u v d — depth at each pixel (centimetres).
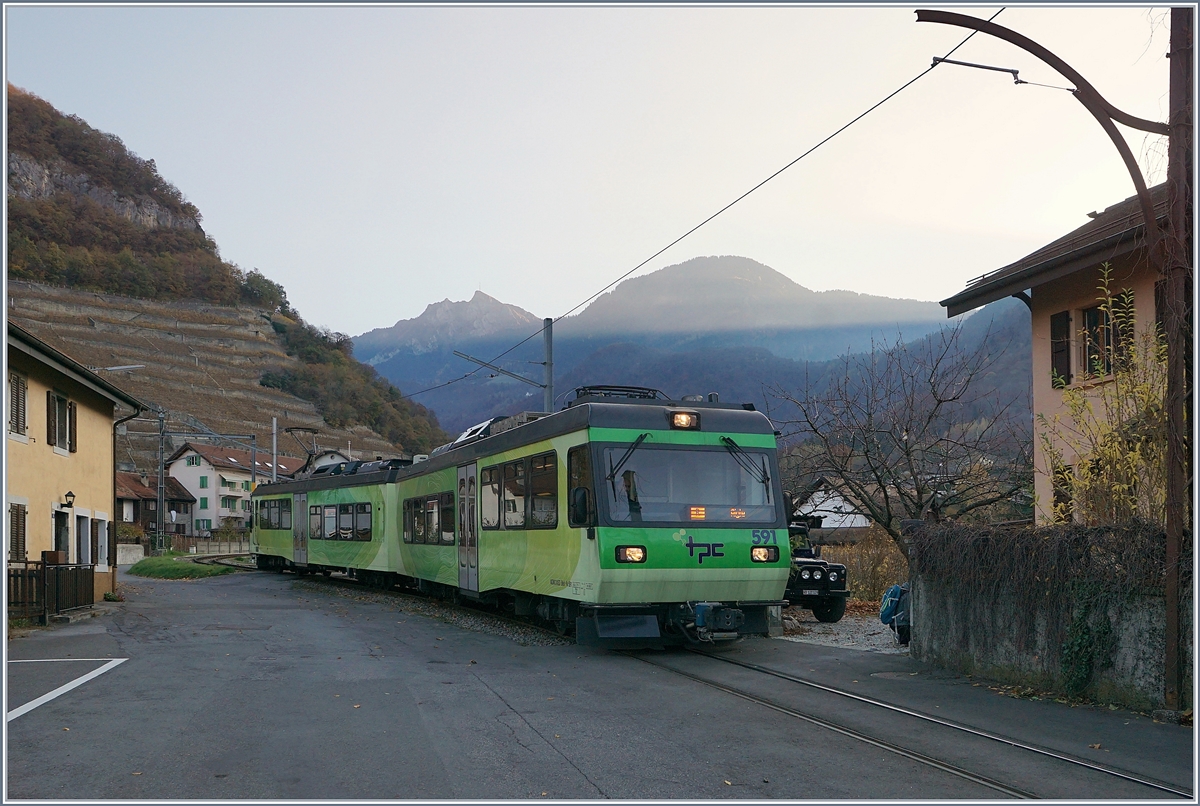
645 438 1374
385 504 2589
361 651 1389
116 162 16375
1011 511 2233
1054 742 803
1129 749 780
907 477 2134
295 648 1420
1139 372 1141
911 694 1028
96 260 13400
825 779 694
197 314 13612
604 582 1312
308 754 762
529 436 1584
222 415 11394
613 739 816
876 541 2369
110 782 684
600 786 675
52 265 12950
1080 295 2036
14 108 15375
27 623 1744
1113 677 958
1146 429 1074
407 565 2380
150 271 13888
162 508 6297
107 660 1284
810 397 2188
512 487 1653
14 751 771
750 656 1338
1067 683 986
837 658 1302
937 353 2142
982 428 2128
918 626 1257
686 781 689
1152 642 922
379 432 12756
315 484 3219
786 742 806
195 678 1131
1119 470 1109
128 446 10281
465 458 1931
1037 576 1030
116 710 933
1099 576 966
